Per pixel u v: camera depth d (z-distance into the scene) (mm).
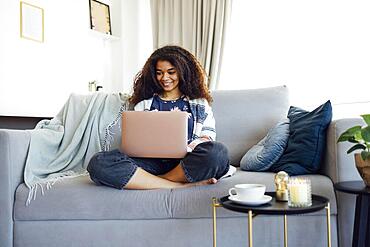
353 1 2744
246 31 3287
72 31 3133
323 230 1386
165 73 1847
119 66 3686
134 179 1451
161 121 1490
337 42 2818
